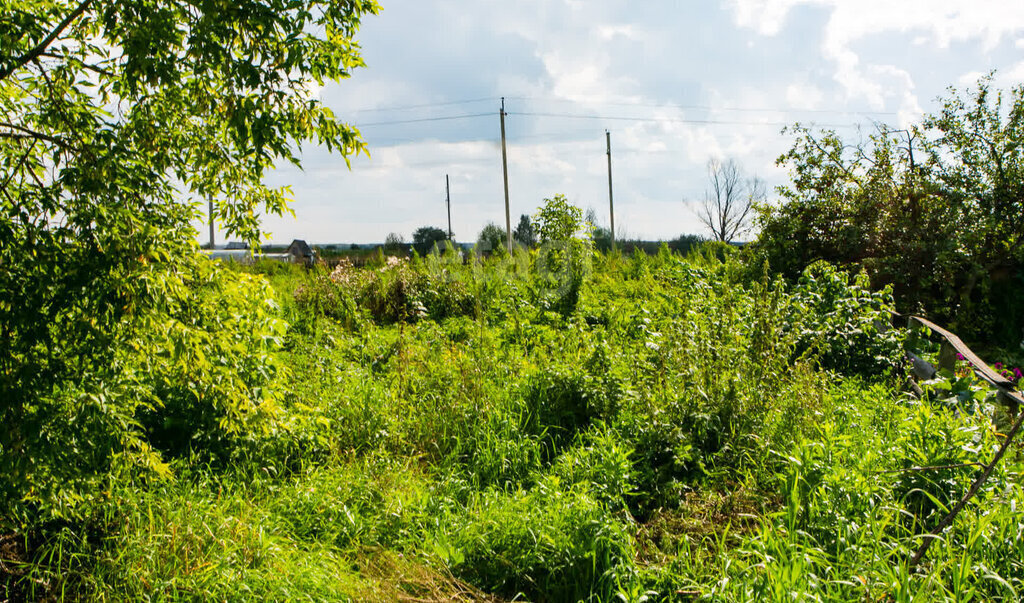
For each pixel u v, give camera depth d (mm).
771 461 4766
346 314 10680
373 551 3893
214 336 3709
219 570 3404
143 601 3289
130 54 3184
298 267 19203
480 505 4336
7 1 3295
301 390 5848
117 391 3652
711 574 3549
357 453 5262
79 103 3562
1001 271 11328
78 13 3309
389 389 6336
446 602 3453
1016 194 11531
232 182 4340
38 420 3191
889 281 11617
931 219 11492
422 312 11016
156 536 3629
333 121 3723
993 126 12047
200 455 4832
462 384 6059
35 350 3291
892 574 3189
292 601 3271
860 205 12109
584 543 3740
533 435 5512
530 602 3588
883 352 7949
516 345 8391
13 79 3475
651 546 3963
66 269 3199
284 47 3420
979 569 3260
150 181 3498
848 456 4547
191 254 3580
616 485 4480
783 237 12766
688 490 4723
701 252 19766
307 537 3992
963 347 5992
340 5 3652
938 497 4020
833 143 12789
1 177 3500
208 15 3150
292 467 4930
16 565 3691
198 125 4113
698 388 5332
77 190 3199
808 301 8812
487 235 32062
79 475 3525
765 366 5688
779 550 3402
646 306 10602
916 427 4477
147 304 3168
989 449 4152
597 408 5734
